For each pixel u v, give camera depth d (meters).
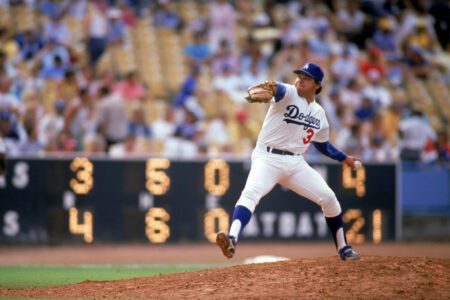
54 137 49.19
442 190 50.16
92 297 19.23
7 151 45.41
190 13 71.19
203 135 49.81
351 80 60.44
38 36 59.22
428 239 49.59
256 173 20.92
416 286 18.55
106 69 61.59
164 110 58.03
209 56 62.88
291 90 20.42
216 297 18.25
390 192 46.09
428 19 74.00
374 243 45.78
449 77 70.81
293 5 72.12
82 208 42.06
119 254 38.44
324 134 22.23
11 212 41.34
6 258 36.31
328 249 41.78
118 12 63.97
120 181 42.56
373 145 52.47
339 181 44.88
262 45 65.50
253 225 44.22
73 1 65.94
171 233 42.94
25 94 49.06
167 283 20.77
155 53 65.06
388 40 70.38
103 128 46.28
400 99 65.88
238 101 59.28
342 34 70.00
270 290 18.66
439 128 65.25
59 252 39.41
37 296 19.61
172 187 43.09
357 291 18.19
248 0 71.94
